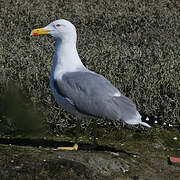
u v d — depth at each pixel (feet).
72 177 23.40
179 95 35.42
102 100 25.99
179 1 64.90
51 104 33.45
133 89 35.35
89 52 40.98
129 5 62.18
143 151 29.32
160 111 34.53
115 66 37.63
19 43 44.60
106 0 63.93
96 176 24.00
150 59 40.55
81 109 26.43
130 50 43.70
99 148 29.17
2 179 22.82
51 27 27.94
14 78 36.45
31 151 25.35
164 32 51.75
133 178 24.99
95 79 26.66
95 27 53.57
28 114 33.35
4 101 35.01
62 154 25.39
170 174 26.22
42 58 39.22
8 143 30.12
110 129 32.53
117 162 25.80
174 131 32.94
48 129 32.37
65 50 27.71
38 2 62.28
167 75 36.94
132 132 32.37
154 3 63.57
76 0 63.62
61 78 27.14
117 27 53.72
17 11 57.77
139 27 53.52
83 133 31.99
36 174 23.21
